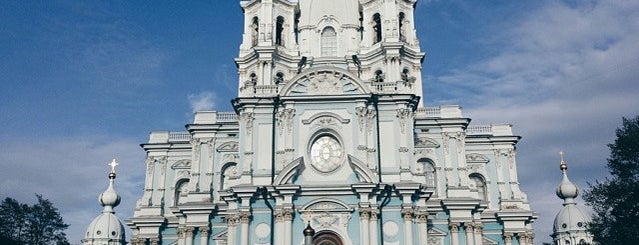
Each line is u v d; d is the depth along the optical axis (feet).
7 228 240.94
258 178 187.52
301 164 186.70
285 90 195.21
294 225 180.24
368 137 189.67
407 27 244.42
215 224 205.87
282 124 192.34
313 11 251.80
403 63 236.43
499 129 231.50
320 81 196.34
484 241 214.69
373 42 242.37
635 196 151.94
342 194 182.29
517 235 214.48
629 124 162.40
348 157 186.39
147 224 217.36
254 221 182.80
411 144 190.80
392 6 240.12
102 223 263.49
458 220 201.57
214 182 216.95
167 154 230.48
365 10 247.09
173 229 218.79
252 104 195.72
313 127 191.52
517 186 222.89
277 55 237.66
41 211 255.70
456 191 209.97
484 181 224.12
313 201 181.27
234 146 220.64
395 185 182.09
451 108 223.10
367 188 179.22
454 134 218.18
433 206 203.82
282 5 246.47
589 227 162.40
